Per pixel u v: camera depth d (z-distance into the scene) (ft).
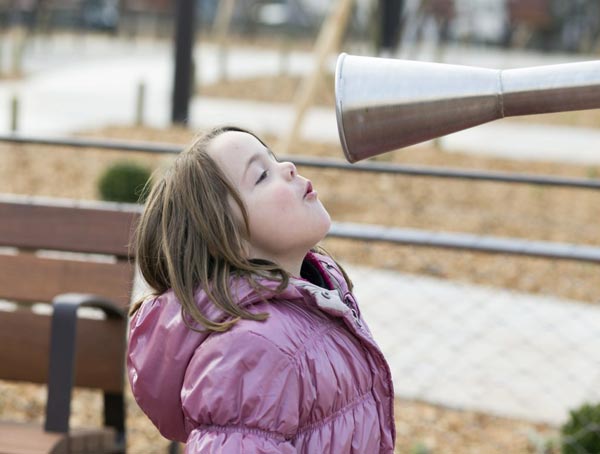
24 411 20.71
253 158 8.73
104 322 15.05
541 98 6.55
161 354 8.63
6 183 44.06
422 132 6.80
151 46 135.54
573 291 31.45
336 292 8.86
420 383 23.39
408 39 76.79
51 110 67.41
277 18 153.58
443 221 40.37
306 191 8.84
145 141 55.01
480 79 6.66
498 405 22.34
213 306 8.39
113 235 15.48
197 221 8.55
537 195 46.32
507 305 29.66
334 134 62.54
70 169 47.03
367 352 8.86
